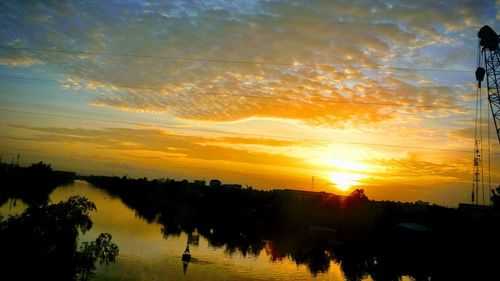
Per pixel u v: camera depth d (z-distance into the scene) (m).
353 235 104.31
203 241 84.06
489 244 61.22
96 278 46.34
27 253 31.78
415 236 86.81
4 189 136.25
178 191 193.50
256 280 54.69
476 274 58.56
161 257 62.50
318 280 57.94
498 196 71.94
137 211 136.00
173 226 104.25
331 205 125.31
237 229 110.06
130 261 57.16
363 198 130.12
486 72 60.06
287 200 139.50
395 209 110.50
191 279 51.50
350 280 59.41
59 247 34.78
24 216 34.03
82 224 38.53
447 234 75.81
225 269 59.00
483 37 59.03
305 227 118.38
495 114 60.47
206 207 154.62
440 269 66.75
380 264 72.88
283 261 69.12
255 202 146.00
